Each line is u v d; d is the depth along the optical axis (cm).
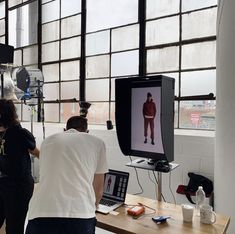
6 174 223
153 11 348
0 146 224
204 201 196
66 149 162
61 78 461
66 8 449
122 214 182
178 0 326
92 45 416
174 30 330
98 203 180
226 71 215
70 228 146
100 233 229
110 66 394
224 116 220
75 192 152
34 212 153
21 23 531
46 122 478
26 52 523
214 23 300
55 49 470
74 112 441
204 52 308
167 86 206
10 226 225
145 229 161
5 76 407
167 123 206
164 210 189
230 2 207
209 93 306
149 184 323
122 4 378
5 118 225
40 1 489
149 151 222
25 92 374
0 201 232
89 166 163
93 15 413
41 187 159
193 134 299
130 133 237
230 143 210
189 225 166
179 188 288
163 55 339
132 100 233
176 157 303
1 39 584
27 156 230
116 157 355
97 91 412
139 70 359
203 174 286
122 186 203
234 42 202
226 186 218
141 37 356
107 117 401
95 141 172
